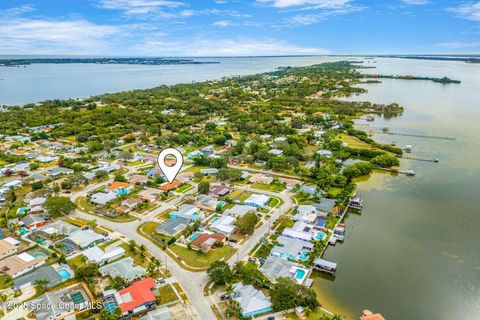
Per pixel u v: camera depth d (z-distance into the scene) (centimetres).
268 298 8369
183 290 8762
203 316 7869
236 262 9862
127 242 11100
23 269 9550
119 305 7994
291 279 9012
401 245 11212
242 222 11431
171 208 13550
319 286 9200
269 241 11094
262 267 9512
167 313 7781
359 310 8281
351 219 13025
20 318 7794
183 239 11162
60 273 9469
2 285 9000
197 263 9931
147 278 8988
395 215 13312
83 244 10669
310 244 10719
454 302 8644
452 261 10350
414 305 8525
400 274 9731
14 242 10919
